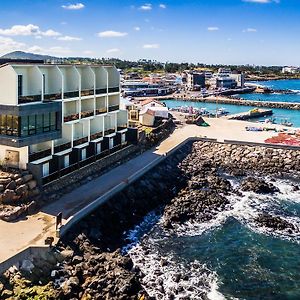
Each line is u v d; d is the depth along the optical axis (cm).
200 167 8069
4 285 3491
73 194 5612
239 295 4088
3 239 4103
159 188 6669
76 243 4406
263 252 4956
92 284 3766
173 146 8688
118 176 6531
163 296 3962
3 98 5209
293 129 11275
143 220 5666
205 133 10338
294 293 4172
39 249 3922
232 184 7462
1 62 6162
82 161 6359
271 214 6112
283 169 8362
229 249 4991
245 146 9050
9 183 4912
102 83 7225
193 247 5000
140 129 8888
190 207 6059
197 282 4269
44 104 5491
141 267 4450
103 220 5144
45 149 5644
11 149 5394
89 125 6644
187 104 19450
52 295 3534
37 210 4969
